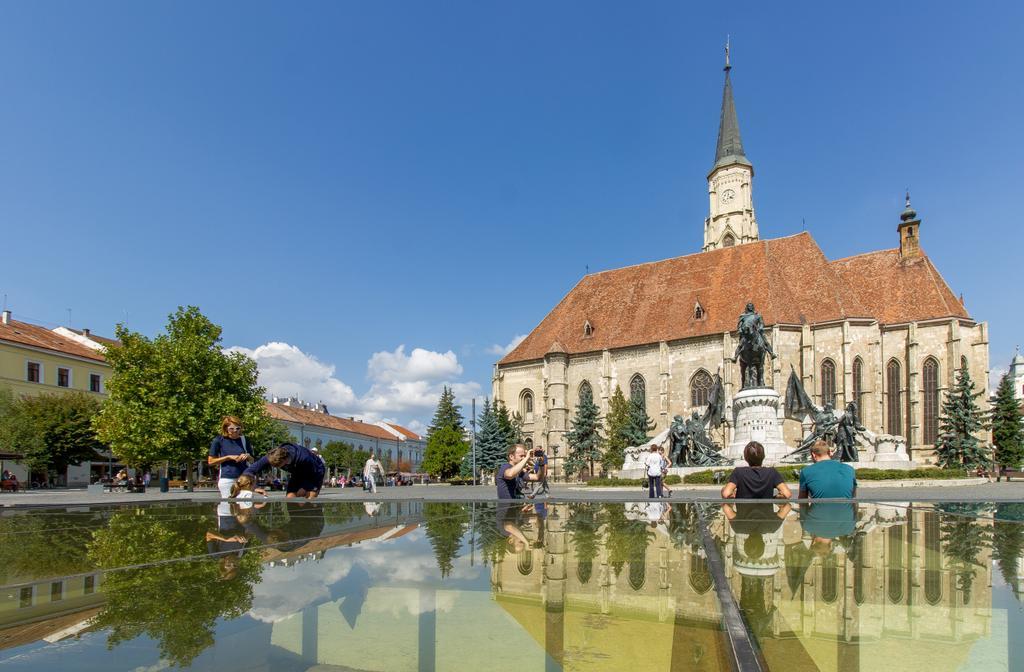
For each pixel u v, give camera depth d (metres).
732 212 94.81
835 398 67.19
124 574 3.88
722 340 71.44
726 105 98.50
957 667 2.12
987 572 3.92
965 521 6.51
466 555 4.79
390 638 2.60
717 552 4.70
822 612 2.98
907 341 68.19
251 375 57.41
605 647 2.44
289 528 6.64
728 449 40.69
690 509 8.48
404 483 105.75
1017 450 75.69
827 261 75.75
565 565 4.36
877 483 37.72
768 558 4.45
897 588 3.48
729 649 2.37
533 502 10.74
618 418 72.56
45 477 66.25
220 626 2.68
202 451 51.69
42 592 3.32
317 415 139.00
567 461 77.56
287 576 3.90
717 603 3.25
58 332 81.62
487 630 2.75
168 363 51.12
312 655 2.31
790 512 7.52
